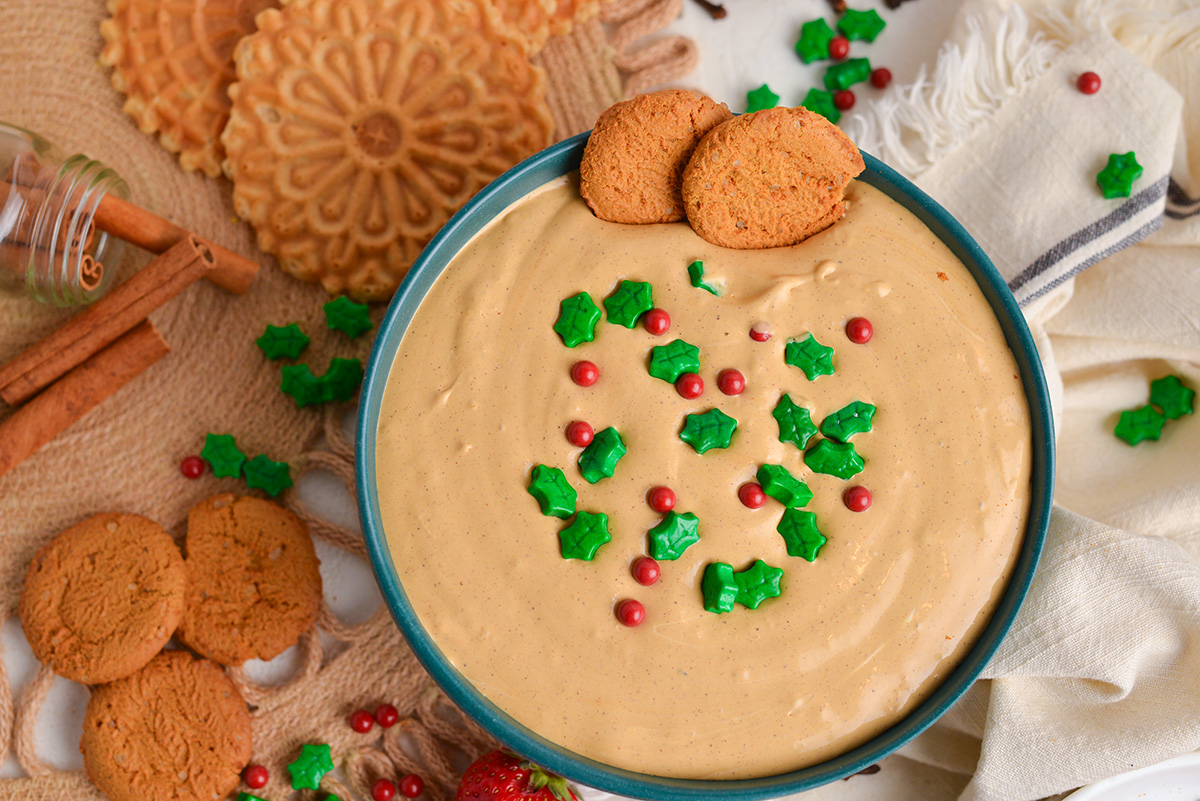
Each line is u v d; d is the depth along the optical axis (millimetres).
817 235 516
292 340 567
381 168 565
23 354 547
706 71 588
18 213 531
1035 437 506
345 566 571
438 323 507
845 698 498
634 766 494
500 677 494
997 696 552
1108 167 564
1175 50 583
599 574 495
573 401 500
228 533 556
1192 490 572
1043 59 572
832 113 581
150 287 543
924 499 503
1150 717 548
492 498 498
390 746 563
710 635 496
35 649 548
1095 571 543
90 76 574
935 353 507
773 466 499
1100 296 586
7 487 561
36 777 555
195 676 552
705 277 507
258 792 558
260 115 566
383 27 564
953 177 575
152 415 568
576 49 580
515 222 512
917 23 591
